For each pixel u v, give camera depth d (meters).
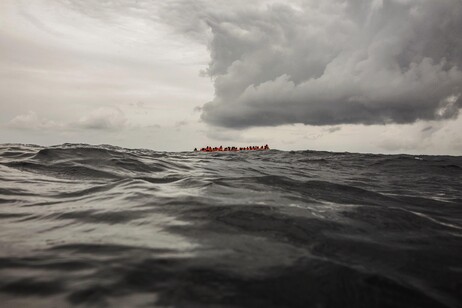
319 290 1.66
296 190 4.96
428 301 1.68
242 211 3.24
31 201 3.93
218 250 2.17
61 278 1.63
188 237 2.44
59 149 9.97
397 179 9.64
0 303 1.36
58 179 6.11
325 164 15.62
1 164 7.51
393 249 2.51
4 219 3.01
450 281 1.97
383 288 1.76
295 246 2.35
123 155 10.73
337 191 5.35
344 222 3.18
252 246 2.29
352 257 2.23
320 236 2.65
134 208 3.38
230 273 1.79
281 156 23.45
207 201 3.65
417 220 3.61
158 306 1.38
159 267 1.82
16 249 2.09
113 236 2.43
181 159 14.03
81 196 4.26
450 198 6.01
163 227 2.70
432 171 12.72
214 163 13.04
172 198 3.84
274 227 2.79
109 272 1.72
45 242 2.27
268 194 4.36
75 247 2.15
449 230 3.34
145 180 5.78
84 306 1.35
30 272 1.70
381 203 4.70
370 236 2.81
